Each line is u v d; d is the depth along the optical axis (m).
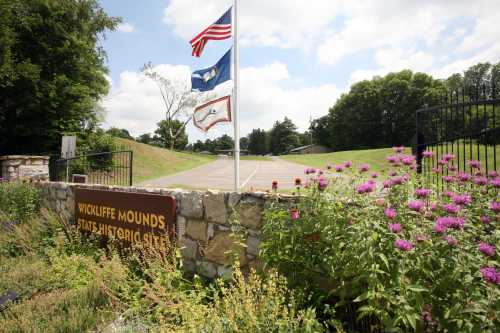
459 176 2.62
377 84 59.44
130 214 4.72
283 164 30.72
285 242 2.89
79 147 15.99
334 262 2.42
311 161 33.12
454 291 1.82
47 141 15.69
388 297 1.89
